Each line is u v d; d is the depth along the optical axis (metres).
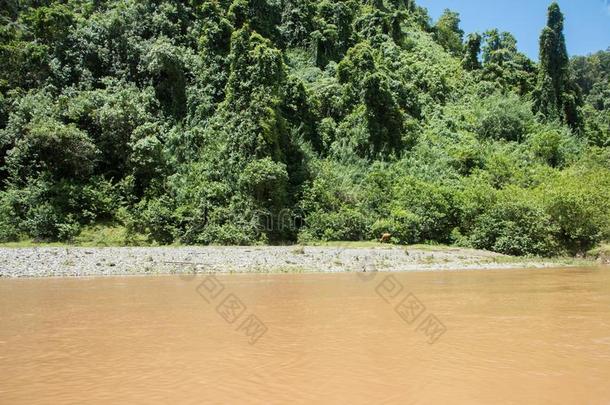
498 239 43.44
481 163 57.41
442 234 46.34
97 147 43.69
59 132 39.94
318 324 14.88
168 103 50.91
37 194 38.50
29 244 35.28
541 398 8.46
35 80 47.47
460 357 11.15
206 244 39.34
